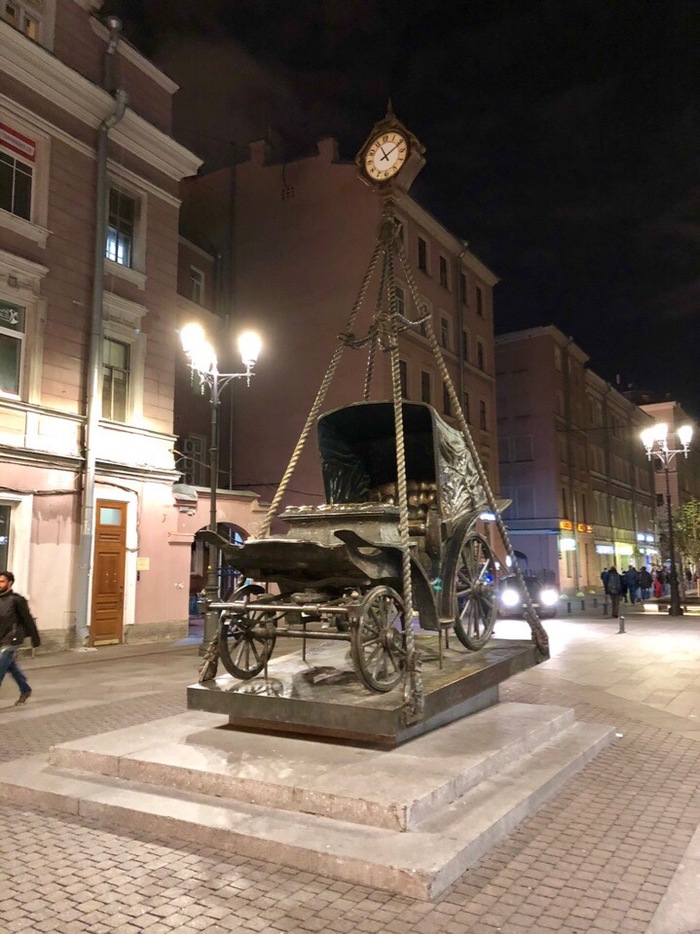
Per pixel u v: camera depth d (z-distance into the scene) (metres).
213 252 27.59
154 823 4.56
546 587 23.84
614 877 3.92
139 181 17.30
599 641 15.85
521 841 4.41
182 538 17.41
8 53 14.15
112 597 15.70
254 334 13.66
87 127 16.06
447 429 7.37
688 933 3.34
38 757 6.11
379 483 8.32
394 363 6.48
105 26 16.59
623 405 54.31
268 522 6.73
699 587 42.06
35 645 9.28
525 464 40.16
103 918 3.52
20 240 14.36
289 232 27.88
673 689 9.95
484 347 34.56
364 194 26.61
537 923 3.42
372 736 5.55
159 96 18.17
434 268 30.28
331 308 26.69
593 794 5.36
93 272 15.82
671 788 5.53
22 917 3.54
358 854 3.88
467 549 7.37
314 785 4.58
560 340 41.72
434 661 6.69
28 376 14.33
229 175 29.38
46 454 14.20
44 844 4.44
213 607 6.07
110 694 9.89
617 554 49.53
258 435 27.30
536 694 9.54
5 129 14.23
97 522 15.50
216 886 3.81
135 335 16.89
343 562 5.73
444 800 4.58
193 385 25.34
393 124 7.19
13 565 13.70
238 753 5.36
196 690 5.80
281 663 7.21
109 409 16.33
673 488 59.72
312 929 3.37
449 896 3.68
